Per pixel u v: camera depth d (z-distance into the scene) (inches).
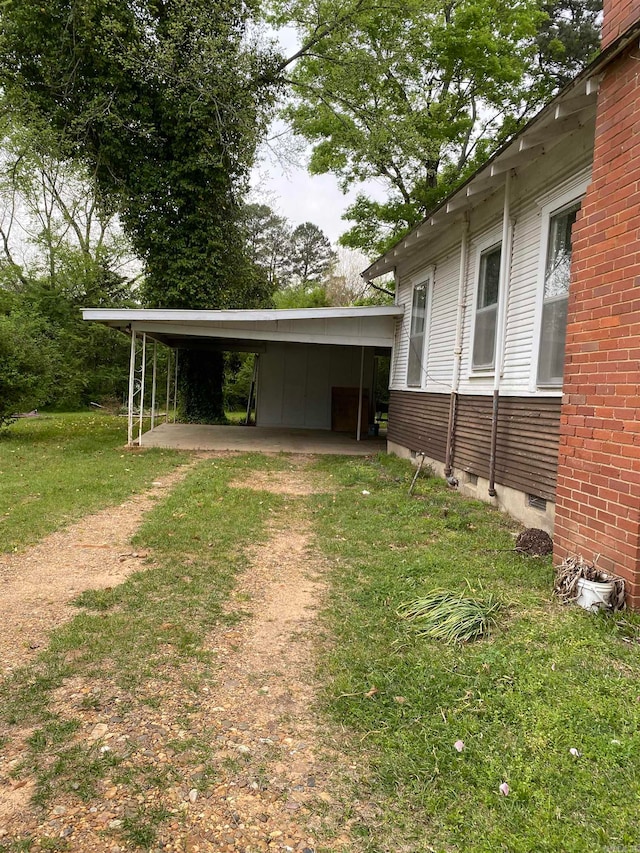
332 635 132.1
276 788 82.5
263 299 881.5
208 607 146.7
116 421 698.8
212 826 75.0
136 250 618.8
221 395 704.4
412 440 403.2
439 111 719.1
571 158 199.8
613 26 140.5
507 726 93.0
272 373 684.7
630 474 125.7
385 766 86.4
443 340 343.9
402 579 165.2
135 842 71.9
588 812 74.0
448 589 151.9
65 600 149.7
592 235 143.8
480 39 629.9
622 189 132.1
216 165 560.1
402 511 248.4
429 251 375.2
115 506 255.3
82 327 762.2
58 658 118.2
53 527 216.7
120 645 124.2
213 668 116.6
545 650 115.1
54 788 81.0
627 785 77.9
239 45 567.2
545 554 181.6
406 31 661.9
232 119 565.9
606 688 100.3
